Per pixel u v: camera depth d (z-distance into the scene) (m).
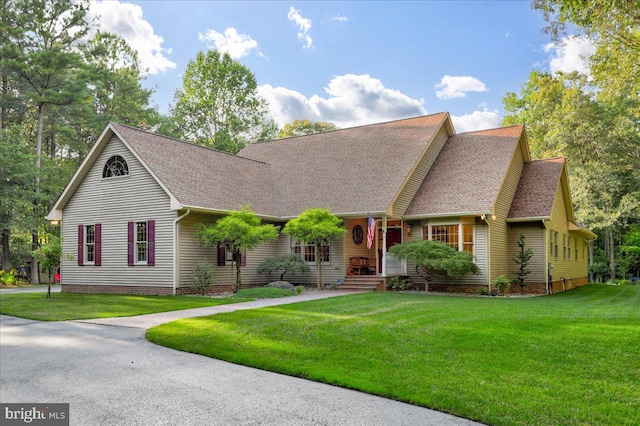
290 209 21.11
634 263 39.31
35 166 31.23
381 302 13.65
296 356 7.44
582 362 6.62
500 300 15.11
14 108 34.56
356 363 6.93
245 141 44.25
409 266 20.12
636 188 36.03
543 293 19.75
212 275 18.16
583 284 29.25
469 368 6.50
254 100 43.78
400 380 6.06
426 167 21.91
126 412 5.15
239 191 20.86
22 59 30.75
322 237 18.42
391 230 21.38
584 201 34.19
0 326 10.84
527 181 22.39
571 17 12.52
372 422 4.81
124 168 19.38
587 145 35.41
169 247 17.67
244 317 10.82
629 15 13.19
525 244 20.38
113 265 19.33
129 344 8.75
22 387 6.09
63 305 14.23
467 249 18.83
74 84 32.19
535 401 5.21
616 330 8.48
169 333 9.34
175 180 18.28
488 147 22.16
